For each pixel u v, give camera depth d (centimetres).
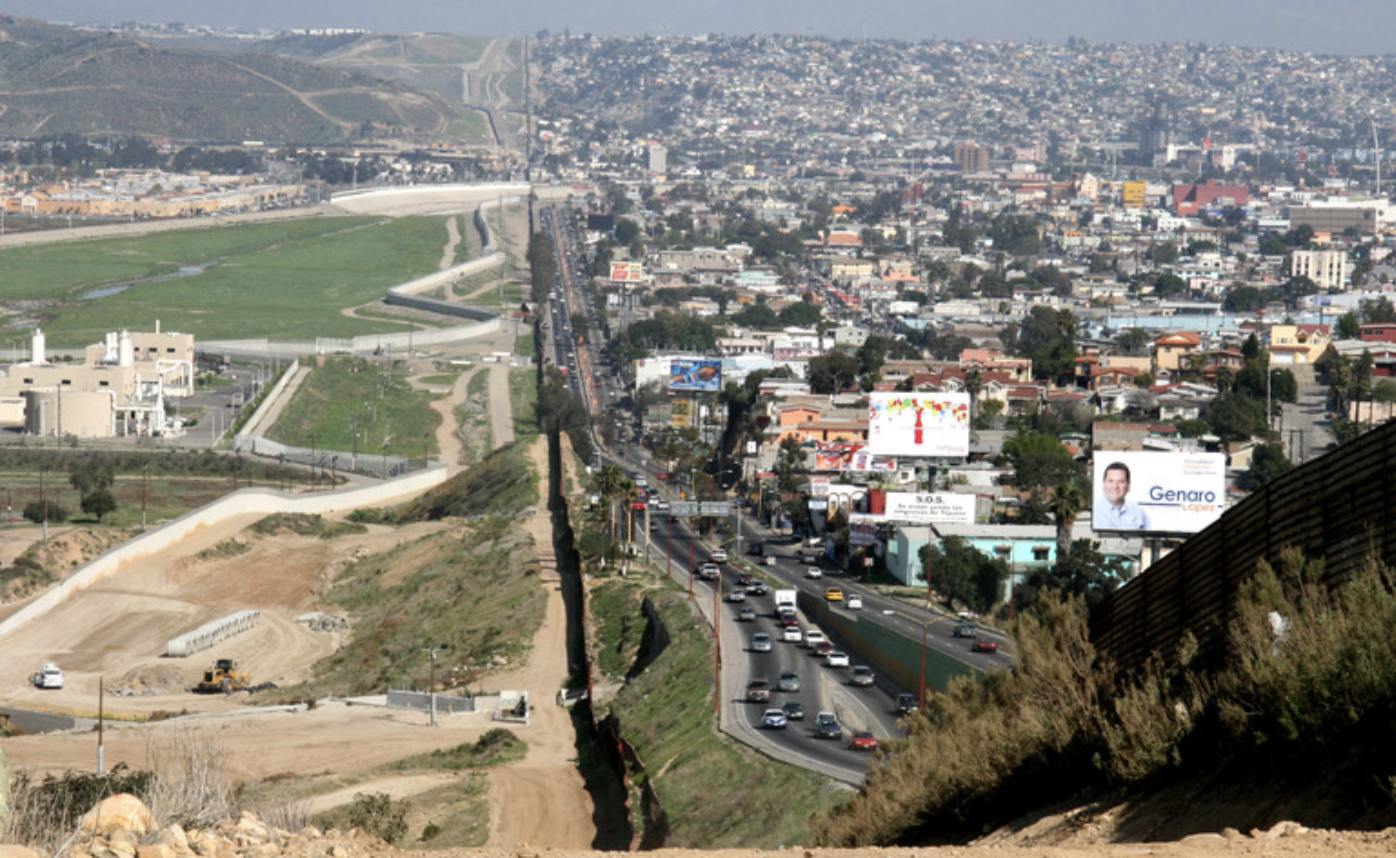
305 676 13625
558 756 9950
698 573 15288
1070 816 2431
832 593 13100
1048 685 3070
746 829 7131
